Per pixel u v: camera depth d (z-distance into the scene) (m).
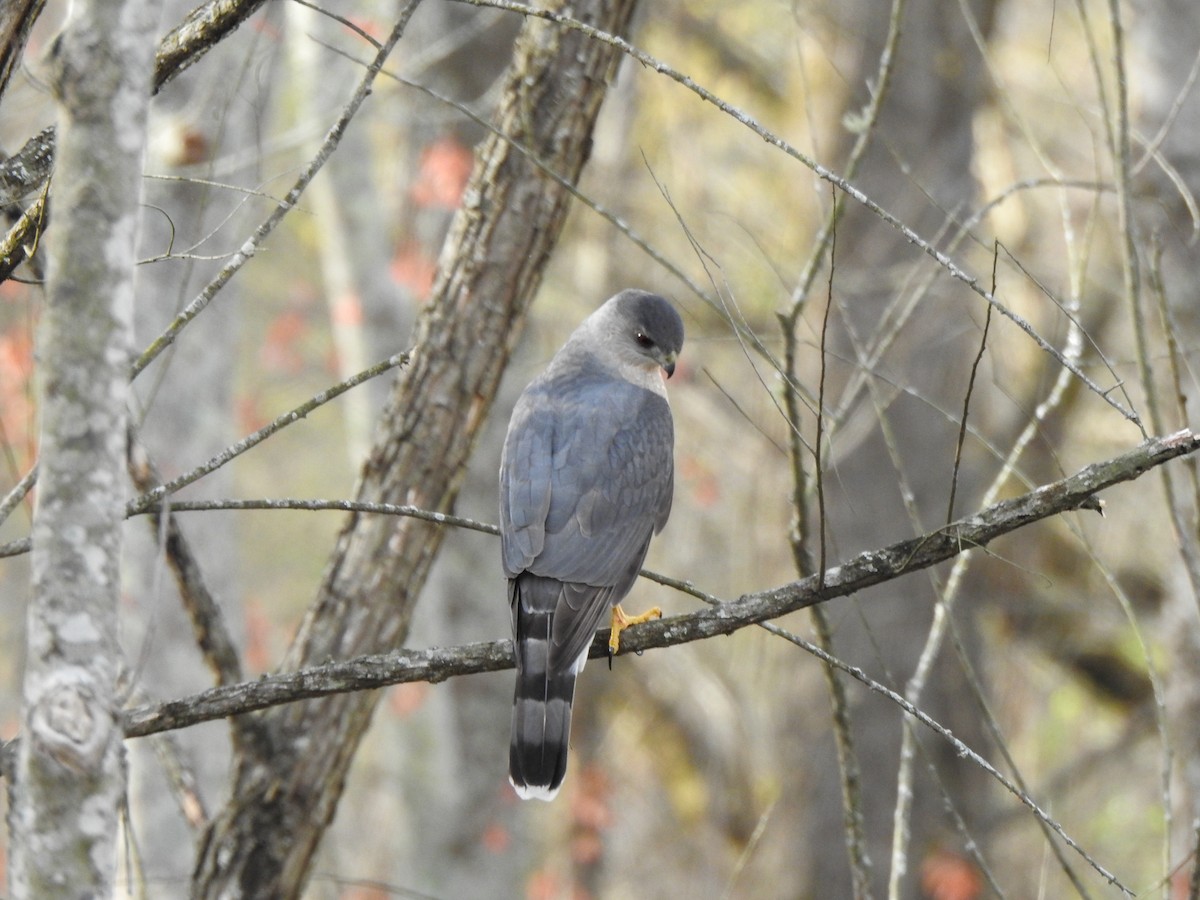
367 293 16.42
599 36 5.66
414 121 15.77
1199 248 11.91
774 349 16.45
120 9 4.23
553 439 8.37
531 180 8.59
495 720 17.36
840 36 17.33
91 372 4.21
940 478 17.00
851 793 7.82
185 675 12.45
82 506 4.19
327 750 8.50
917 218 16.69
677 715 22.39
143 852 12.38
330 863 19.92
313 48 15.61
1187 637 11.91
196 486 13.27
